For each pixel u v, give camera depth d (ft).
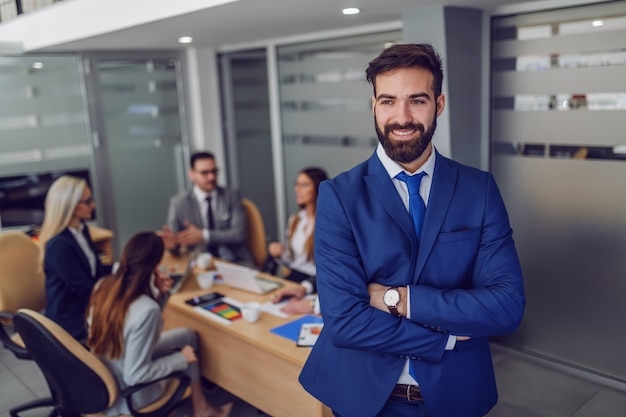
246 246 14.78
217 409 10.21
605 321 11.00
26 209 17.38
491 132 12.09
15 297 10.92
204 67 19.81
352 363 5.01
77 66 17.80
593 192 10.73
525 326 12.32
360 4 10.53
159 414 8.68
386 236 4.73
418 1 10.28
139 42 16.06
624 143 10.14
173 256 13.80
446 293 4.59
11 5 17.28
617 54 9.99
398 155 4.51
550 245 11.60
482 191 4.84
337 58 15.52
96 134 18.33
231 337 9.72
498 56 11.73
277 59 17.54
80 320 10.78
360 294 4.75
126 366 8.26
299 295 10.50
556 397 10.63
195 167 14.23
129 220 19.58
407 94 4.37
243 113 20.13
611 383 10.94
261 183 20.54
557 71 10.86
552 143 11.17
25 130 17.16
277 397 9.05
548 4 10.64
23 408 10.46
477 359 4.94
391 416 5.01
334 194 4.86
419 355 4.64
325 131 16.40
